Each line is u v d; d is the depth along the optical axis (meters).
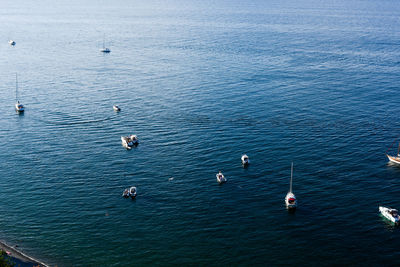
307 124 144.25
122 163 117.00
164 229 87.62
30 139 134.62
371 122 146.00
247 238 84.50
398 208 94.06
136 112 159.25
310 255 79.56
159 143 130.75
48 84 199.50
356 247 81.62
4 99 176.38
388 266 76.62
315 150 123.88
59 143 131.38
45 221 90.44
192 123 147.12
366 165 114.38
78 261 78.75
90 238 85.06
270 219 90.50
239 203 96.75
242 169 112.69
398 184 104.44
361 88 187.38
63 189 103.38
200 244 83.06
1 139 134.38
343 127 141.50
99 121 150.62
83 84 199.25
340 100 170.38
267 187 103.38
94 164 116.56
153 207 95.50
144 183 106.06
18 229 87.81
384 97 174.12
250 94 179.50
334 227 87.56
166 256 79.81
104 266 77.44
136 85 196.75
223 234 85.81
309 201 97.00
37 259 79.00
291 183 102.81
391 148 125.12
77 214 92.94
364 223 88.75
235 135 135.88
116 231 87.12
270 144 128.25
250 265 77.44
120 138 135.12
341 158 118.69
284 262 77.94
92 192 101.94
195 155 121.69
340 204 95.75
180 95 179.88
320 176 108.38
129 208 95.06
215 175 109.75
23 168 114.19
